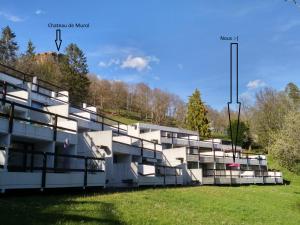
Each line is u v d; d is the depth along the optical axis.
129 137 32.31
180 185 34.69
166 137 50.16
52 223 10.28
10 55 82.06
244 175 49.56
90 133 25.47
